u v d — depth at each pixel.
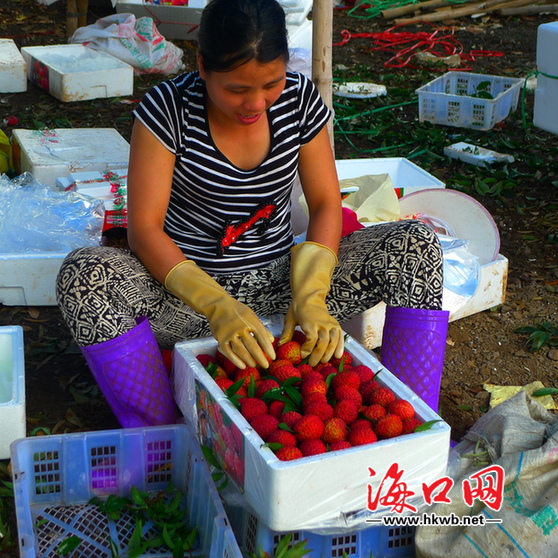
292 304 1.98
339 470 1.58
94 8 7.05
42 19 6.80
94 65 5.33
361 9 8.07
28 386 2.43
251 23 1.67
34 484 1.91
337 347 1.91
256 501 1.64
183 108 1.95
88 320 1.93
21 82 5.18
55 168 3.53
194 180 2.01
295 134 2.05
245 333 1.82
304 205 2.94
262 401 1.79
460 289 2.72
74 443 1.89
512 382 2.60
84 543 1.83
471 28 7.52
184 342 2.01
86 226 3.06
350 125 5.01
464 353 2.75
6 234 2.94
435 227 3.09
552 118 4.32
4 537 1.84
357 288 2.14
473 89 5.34
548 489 1.75
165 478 1.98
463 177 4.26
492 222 2.99
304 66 4.88
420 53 6.53
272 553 1.70
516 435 1.93
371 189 3.14
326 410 1.74
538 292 3.16
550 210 3.89
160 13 6.26
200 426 1.91
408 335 2.05
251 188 2.04
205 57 1.73
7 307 2.89
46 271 2.84
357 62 6.45
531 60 6.58
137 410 2.02
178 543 1.78
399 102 5.49
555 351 2.77
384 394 1.80
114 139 3.99
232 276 2.14
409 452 1.64
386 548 1.83
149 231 1.96
